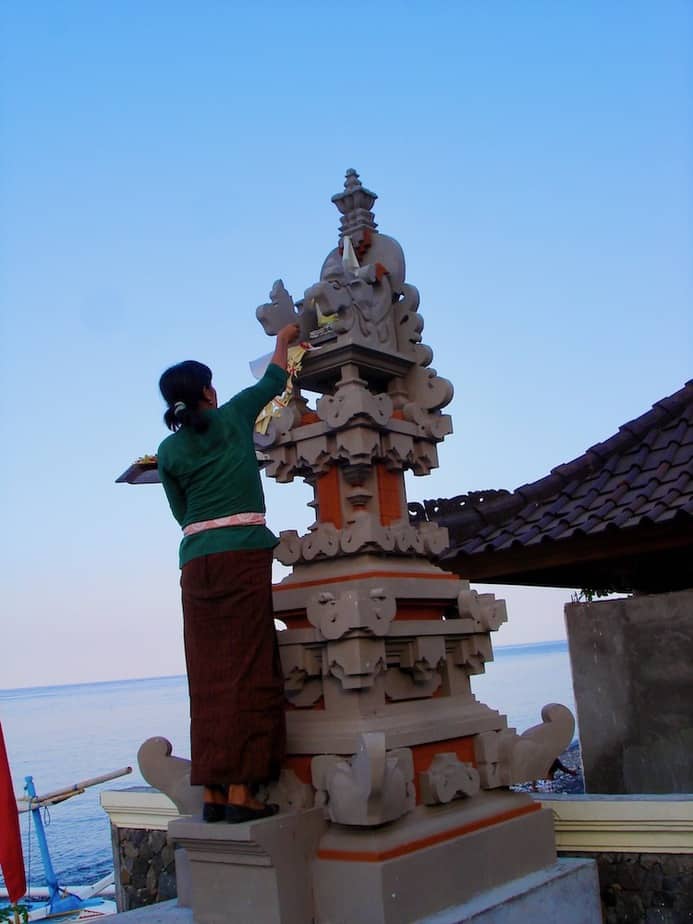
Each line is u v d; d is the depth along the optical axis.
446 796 4.26
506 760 4.73
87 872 20.06
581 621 6.59
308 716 4.39
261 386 4.44
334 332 4.76
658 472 6.78
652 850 4.80
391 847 3.89
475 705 4.88
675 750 6.10
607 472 7.21
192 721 4.06
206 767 3.93
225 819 4.00
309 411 5.00
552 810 4.87
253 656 4.00
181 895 4.52
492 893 4.24
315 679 4.42
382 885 3.78
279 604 4.61
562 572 7.89
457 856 4.16
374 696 4.31
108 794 6.70
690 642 6.14
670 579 7.52
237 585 4.02
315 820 4.06
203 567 4.06
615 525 6.24
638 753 6.23
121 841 6.68
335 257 5.28
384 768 3.79
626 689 6.33
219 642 4.03
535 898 4.30
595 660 6.48
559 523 6.77
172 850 6.40
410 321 5.15
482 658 4.92
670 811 4.72
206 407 4.30
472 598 4.86
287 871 3.89
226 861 3.97
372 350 4.81
